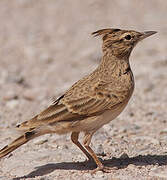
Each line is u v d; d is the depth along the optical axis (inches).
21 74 898.7
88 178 433.1
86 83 449.1
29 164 473.1
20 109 700.0
